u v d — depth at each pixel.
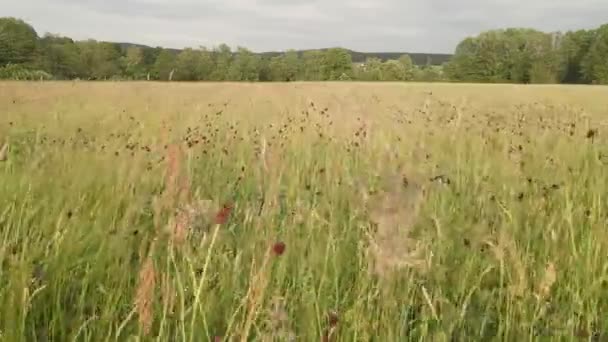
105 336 2.17
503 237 2.71
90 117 9.06
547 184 4.29
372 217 2.30
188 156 4.52
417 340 2.27
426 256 2.56
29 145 5.83
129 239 2.83
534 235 3.21
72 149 5.18
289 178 4.28
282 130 7.10
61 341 2.16
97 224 3.04
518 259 2.52
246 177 4.68
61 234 2.78
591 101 17.69
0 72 53.62
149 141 6.02
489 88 31.59
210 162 5.39
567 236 3.11
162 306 2.24
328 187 4.21
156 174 4.02
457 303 2.53
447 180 4.25
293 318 2.32
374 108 10.45
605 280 2.61
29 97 14.26
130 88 20.06
